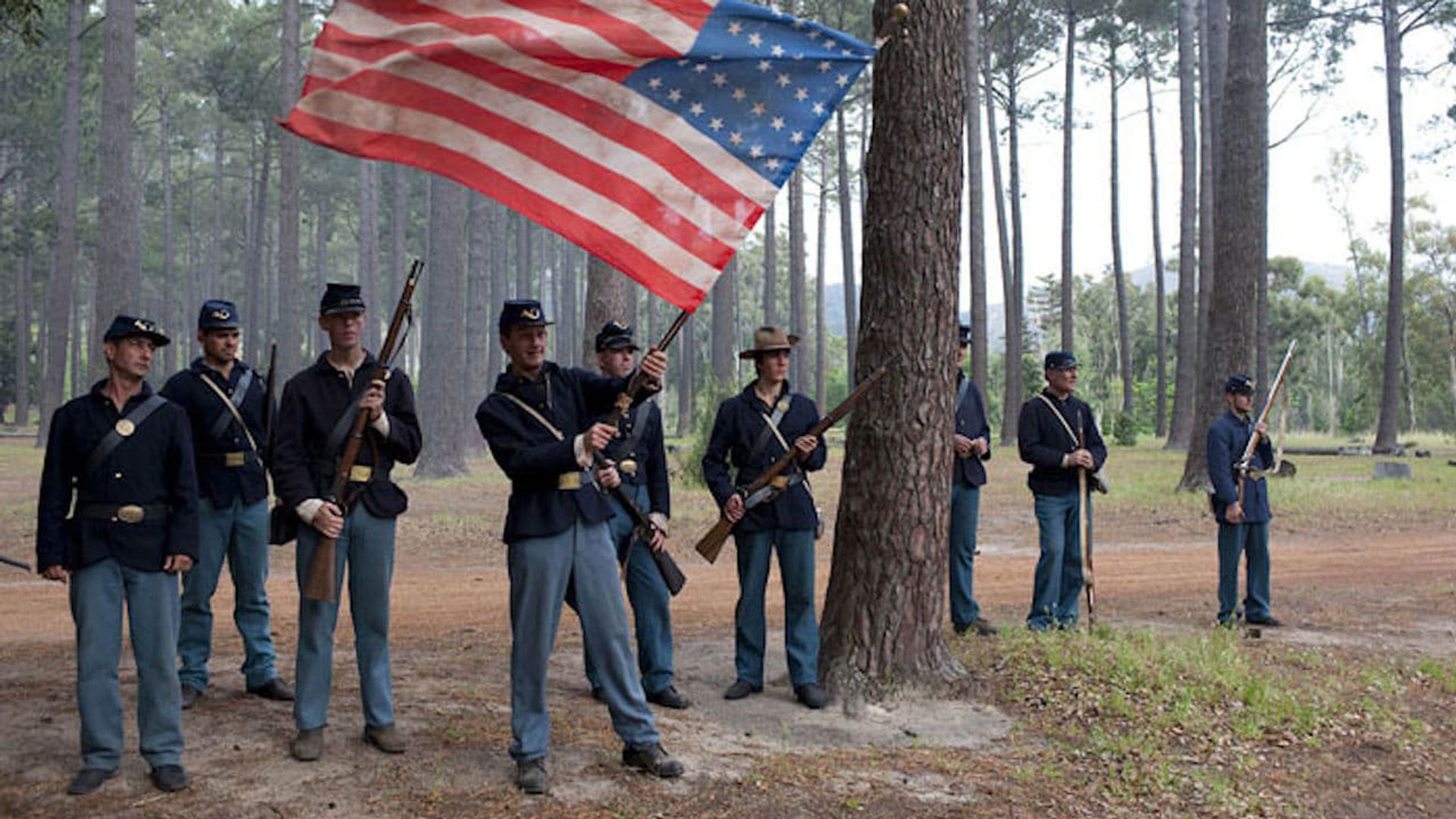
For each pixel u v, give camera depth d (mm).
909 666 6527
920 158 6555
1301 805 5270
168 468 4902
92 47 40938
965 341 8250
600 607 5008
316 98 4508
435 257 25422
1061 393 8359
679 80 4758
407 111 4574
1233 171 20016
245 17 47844
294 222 27906
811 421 6641
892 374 6570
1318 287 73125
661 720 6000
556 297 72188
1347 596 10461
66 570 4762
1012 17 43938
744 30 4824
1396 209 34469
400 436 5266
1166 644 7770
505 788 4832
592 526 5031
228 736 5406
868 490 6605
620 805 4711
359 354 5363
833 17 39969
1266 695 6531
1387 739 6117
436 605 10055
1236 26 20391
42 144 45469
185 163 74062
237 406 6195
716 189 4730
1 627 8906
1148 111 47562
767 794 4930
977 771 5391
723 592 10781
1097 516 17078
